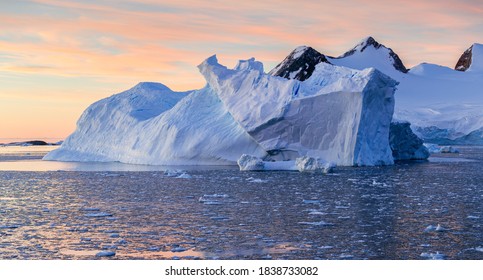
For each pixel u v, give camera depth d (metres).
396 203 37.41
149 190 44.47
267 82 68.00
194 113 71.62
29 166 70.31
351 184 47.84
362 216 32.66
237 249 25.25
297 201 38.34
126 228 29.66
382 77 64.50
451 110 176.50
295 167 60.59
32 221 31.66
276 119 63.66
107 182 50.31
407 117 165.75
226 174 56.44
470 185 47.44
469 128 146.50
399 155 82.31
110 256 24.34
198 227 29.78
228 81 69.94
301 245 25.83
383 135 67.62
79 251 25.12
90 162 76.31
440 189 44.72
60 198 40.41
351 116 62.66
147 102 81.81
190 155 68.00
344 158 63.34
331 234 27.98
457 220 31.39
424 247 25.41
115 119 80.31
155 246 25.89
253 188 45.28
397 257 23.81
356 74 66.31
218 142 67.31
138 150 72.81
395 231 28.59
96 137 80.50
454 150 106.88
